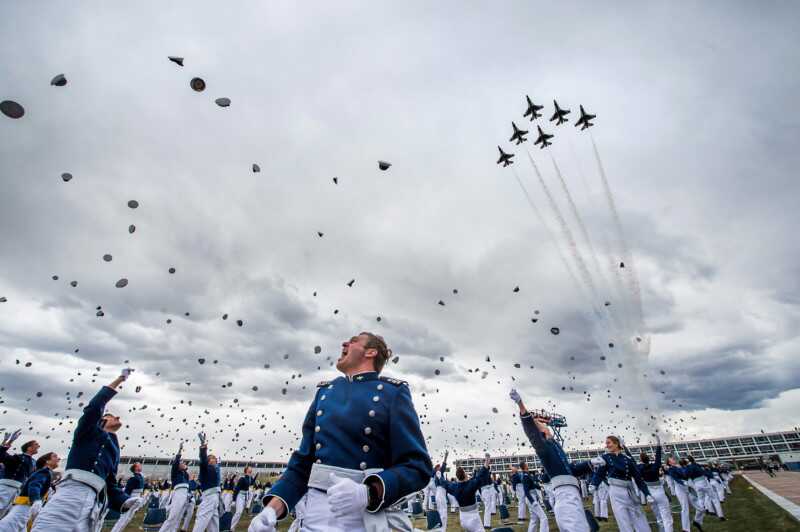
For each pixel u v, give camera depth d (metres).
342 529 1.41
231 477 15.73
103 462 5.11
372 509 1.33
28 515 6.71
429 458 1.63
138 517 17.94
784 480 30.92
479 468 8.77
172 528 9.95
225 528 11.87
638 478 7.75
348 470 1.56
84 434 4.98
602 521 13.05
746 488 24.22
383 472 1.41
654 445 9.48
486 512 14.87
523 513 15.38
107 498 5.21
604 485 13.84
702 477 13.16
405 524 1.55
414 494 1.48
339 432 1.68
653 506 9.30
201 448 10.41
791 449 83.62
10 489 7.67
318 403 1.95
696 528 10.98
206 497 10.02
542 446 6.25
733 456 87.56
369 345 2.11
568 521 5.71
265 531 1.40
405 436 1.61
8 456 7.84
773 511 12.16
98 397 5.04
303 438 1.91
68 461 4.92
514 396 6.48
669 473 11.24
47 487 7.19
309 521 1.49
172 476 10.45
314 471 1.62
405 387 1.83
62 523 4.56
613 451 8.02
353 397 1.80
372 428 1.66
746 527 9.93
